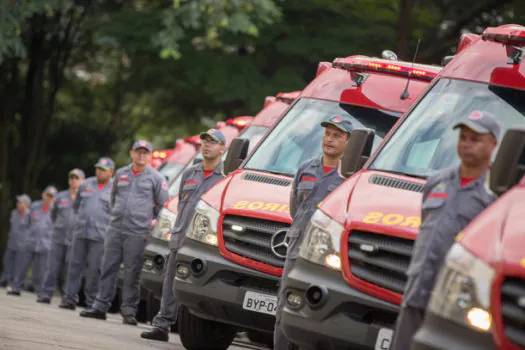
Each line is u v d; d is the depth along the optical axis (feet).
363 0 144.97
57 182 224.12
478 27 154.51
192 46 152.46
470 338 32.14
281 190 61.26
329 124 53.21
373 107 65.05
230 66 149.89
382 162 50.72
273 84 147.84
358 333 45.55
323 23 144.36
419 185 48.16
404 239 45.21
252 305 58.75
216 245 60.23
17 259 154.20
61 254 116.98
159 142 247.29
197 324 64.49
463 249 33.32
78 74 229.86
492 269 32.04
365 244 45.96
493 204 35.24
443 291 33.42
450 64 54.60
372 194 48.03
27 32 188.55
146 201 86.12
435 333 33.24
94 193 99.45
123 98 224.53
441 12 155.94
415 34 147.64
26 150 199.72
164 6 152.35
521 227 32.96
